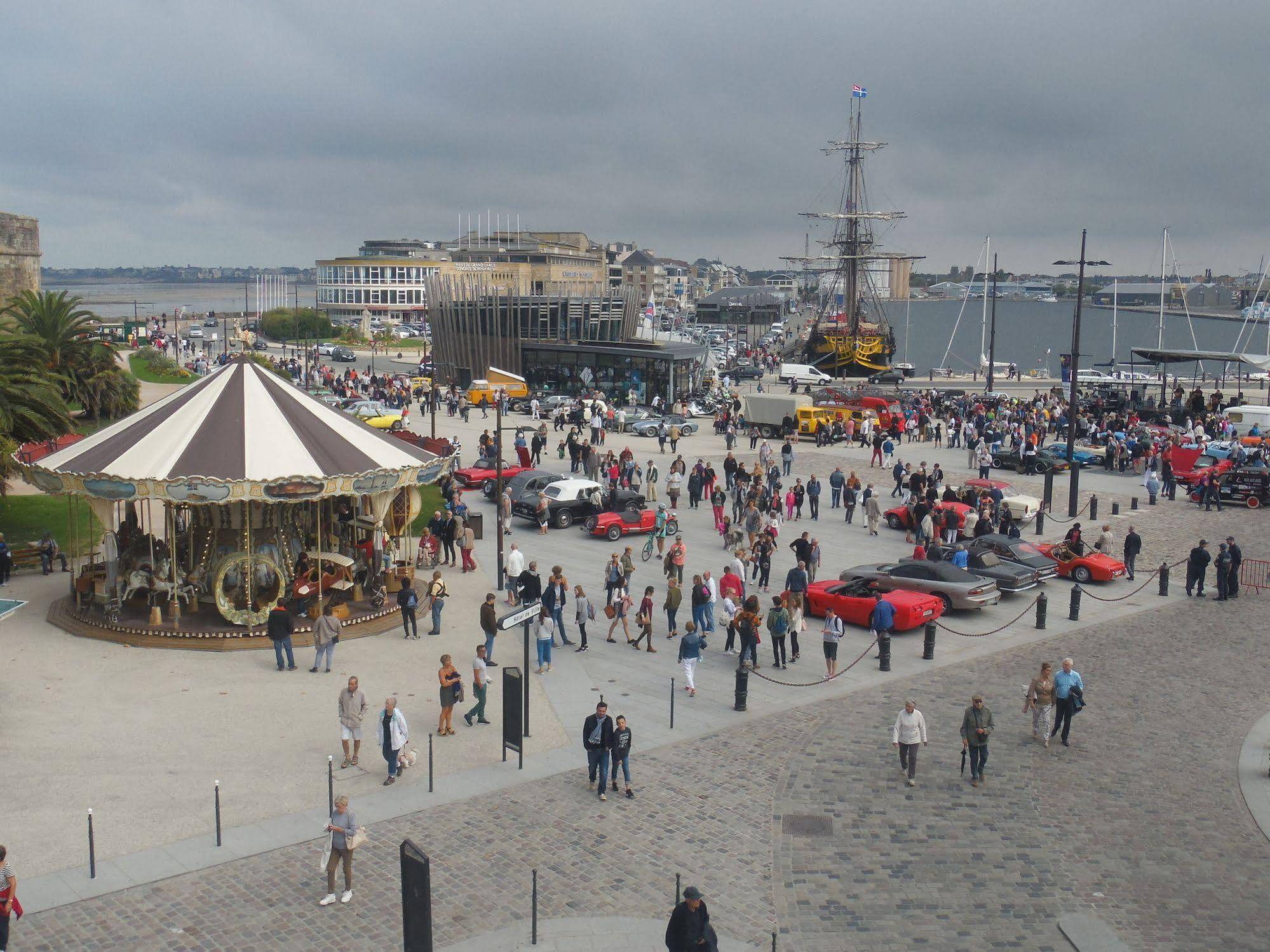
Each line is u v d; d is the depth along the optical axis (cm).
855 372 12800
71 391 6188
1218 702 2327
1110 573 3400
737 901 1493
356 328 17650
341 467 2769
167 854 1590
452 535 3425
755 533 3725
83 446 2862
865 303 17450
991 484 4366
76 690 2273
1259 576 3525
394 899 1478
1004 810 1792
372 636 2709
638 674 2484
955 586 2997
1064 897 1512
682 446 6319
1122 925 1435
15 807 1731
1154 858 1628
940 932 1420
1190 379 11825
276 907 1452
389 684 2364
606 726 1794
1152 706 2302
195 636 2577
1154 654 2686
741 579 2856
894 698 2356
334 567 2927
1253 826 1739
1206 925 1434
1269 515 4478
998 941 1400
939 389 10581
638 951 1361
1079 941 1382
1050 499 4359
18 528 3694
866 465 5631
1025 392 10450
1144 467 5419
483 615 2456
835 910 1473
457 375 8600
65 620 2720
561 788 1853
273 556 2725
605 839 1667
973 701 1897
